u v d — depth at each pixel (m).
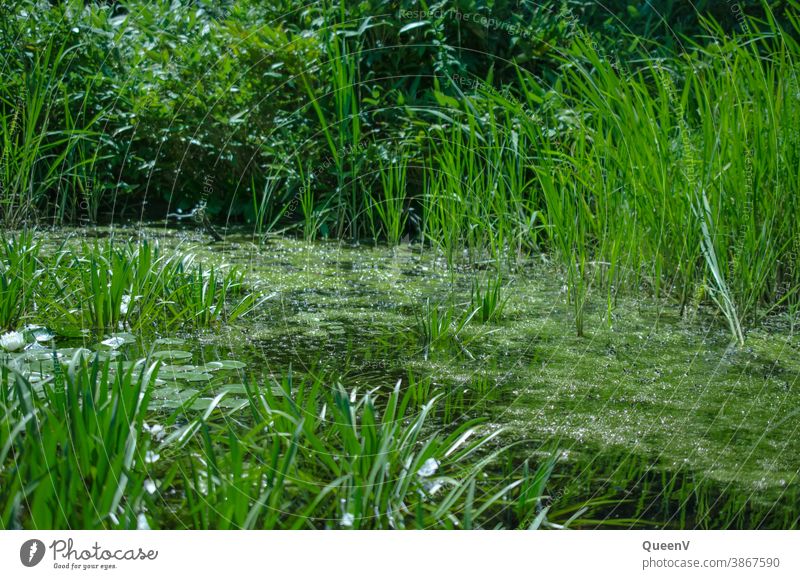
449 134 5.11
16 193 5.16
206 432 1.88
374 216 5.31
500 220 4.31
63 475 1.66
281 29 5.26
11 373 2.45
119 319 3.29
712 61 4.38
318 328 3.29
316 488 1.89
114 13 7.19
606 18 5.57
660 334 3.29
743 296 3.48
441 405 2.48
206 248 4.69
